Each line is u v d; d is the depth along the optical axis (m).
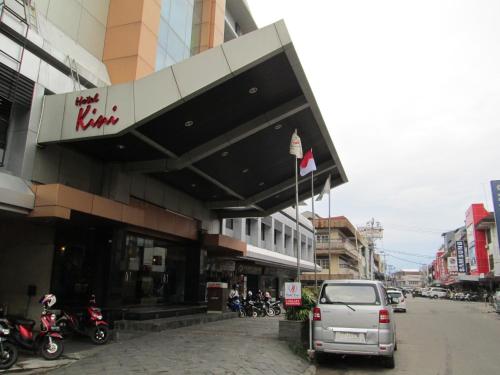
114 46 15.98
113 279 13.81
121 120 11.27
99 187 14.38
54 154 12.48
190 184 18.14
